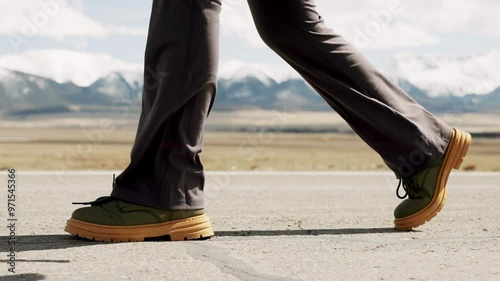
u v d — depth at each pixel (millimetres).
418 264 2590
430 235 3404
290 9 3324
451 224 3855
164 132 3053
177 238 3109
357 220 4039
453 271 2471
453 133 3537
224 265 2518
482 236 3375
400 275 2391
